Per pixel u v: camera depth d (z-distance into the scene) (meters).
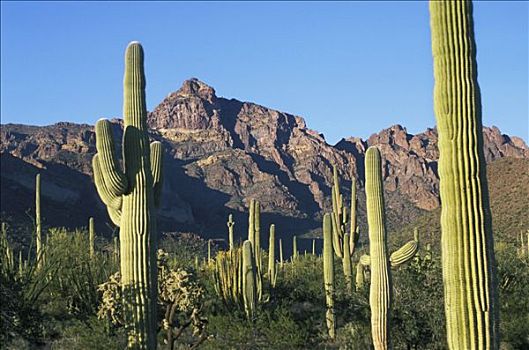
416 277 16.38
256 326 18.00
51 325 17.70
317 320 19.48
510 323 17.47
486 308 6.84
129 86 11.09
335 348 17.61
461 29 7.26
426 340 15.88
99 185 10.95
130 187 10.90
